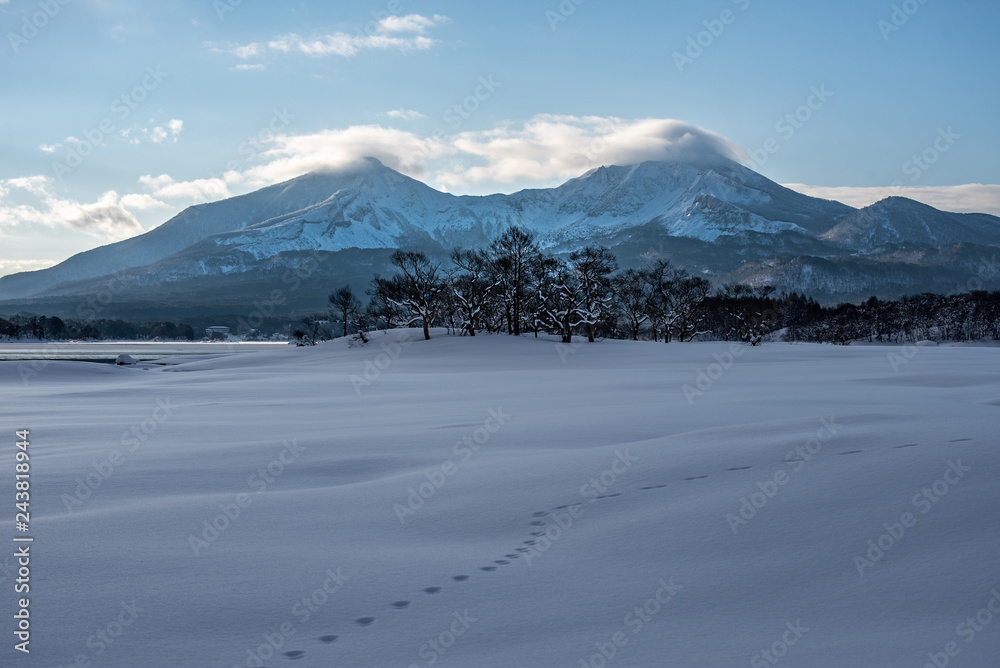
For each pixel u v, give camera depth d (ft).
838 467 34.99
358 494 37.22
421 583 24.59
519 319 308.60
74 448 54.49
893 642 19.79
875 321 463.42
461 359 237.25
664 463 38.58
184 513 33.65
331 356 272.72
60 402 105.40
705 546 27.02
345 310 388.57
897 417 49.80
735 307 406.82
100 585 24.35
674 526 29.22
